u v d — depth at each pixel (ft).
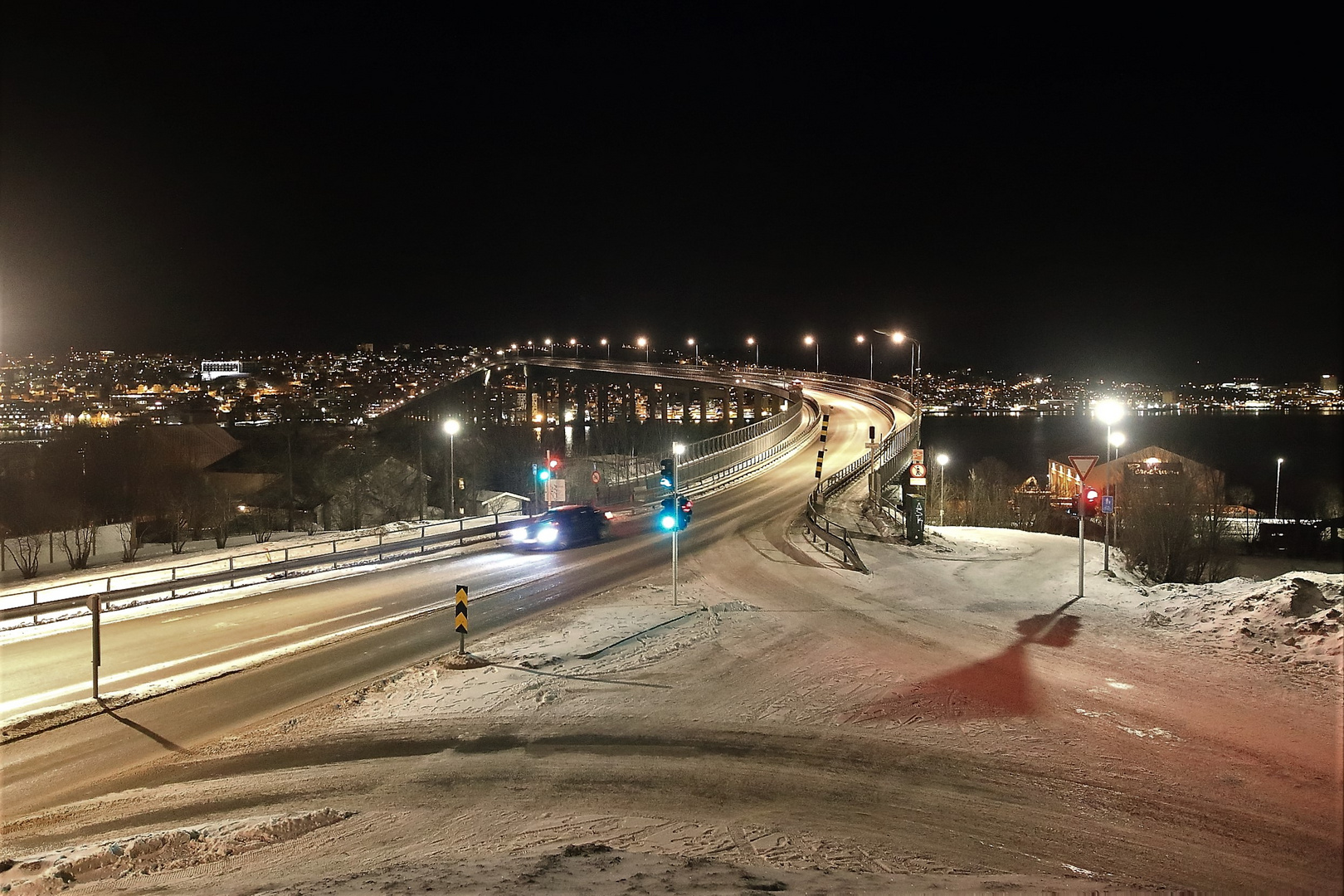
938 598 74.23
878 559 97.04
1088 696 45.01
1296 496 322.75
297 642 61.36
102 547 123.44
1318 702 43.21
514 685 48.01
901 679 48.57
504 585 83.35
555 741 39.68
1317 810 31.17
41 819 32.71
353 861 27.58
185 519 145.18
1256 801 31.99
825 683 48.11
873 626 62.90
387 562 97.45
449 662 52.26
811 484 167.73
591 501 149.59
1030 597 75.20
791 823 30.63
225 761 38.27
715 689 47.06
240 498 184.96
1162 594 73.92
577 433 473.26
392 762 37.45
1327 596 56.49
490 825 30.81
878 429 247.09
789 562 94.53
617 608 70.18
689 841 28.89
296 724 42.57
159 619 69.31
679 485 171.63
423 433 274.98
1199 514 132.05
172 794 34.76
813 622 64.13
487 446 314.76
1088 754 36.99
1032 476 349.00
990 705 43.73
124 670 54.24
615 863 24.90
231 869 27.22
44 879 26.17
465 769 36.50
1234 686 46.19
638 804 32.65
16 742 41.14
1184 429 485.97
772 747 38.60
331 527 173.78
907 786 34.06
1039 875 25.95
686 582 83.10
